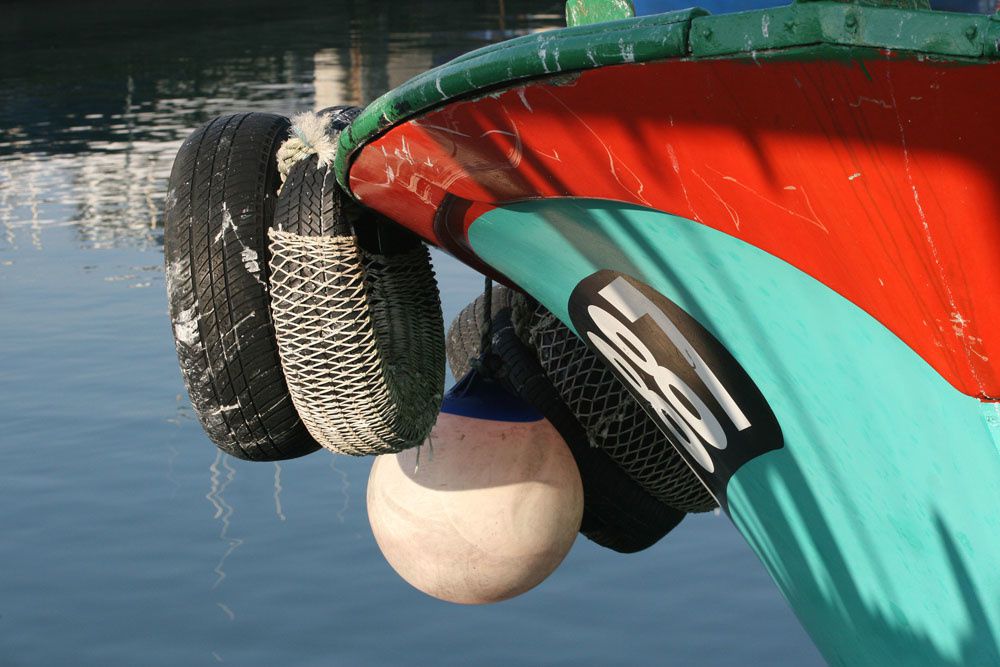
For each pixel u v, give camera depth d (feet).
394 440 14.34
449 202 12.50
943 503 10.55
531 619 34.68
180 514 40.01
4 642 33.78
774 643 33.42
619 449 16.96
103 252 67.62
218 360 14.30
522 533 14.93
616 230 11.18
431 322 15.53
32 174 86.48
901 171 8.77
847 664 13.24
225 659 32.96
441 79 10.54
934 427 10.16
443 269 61.98
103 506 40.55
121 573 36.88
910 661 12.07
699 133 9.52
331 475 42.57
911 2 8.52
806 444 11.46
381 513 15.28
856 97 8.52
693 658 32.91
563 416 16.97
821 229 9.53
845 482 11.33
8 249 68.44
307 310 13.52
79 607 35.32
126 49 150.41
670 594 35.81
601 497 17.49
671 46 8.95
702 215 10.18
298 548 38.04
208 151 14.75
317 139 13.58
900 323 9.71
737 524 13.87
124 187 81.82
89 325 56.75
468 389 16.61
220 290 14.14
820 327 10.32
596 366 16.70
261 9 196.34
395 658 32.99
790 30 8.37
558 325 16.98
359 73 122.93
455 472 14.94
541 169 10.94
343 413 13.88
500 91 10.33
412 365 15.12
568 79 9.79
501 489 14.88
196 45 151.74
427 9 190.19
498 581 15.16
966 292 9.13
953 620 11.25
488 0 201.57
